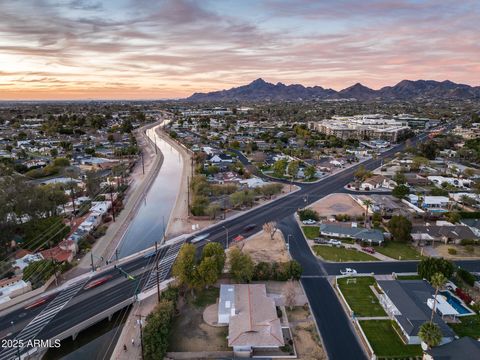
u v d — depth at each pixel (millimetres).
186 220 141875
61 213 141875
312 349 71250
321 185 190625
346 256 110312
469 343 65562
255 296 84125
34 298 87688
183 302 86062
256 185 181000
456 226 124938
